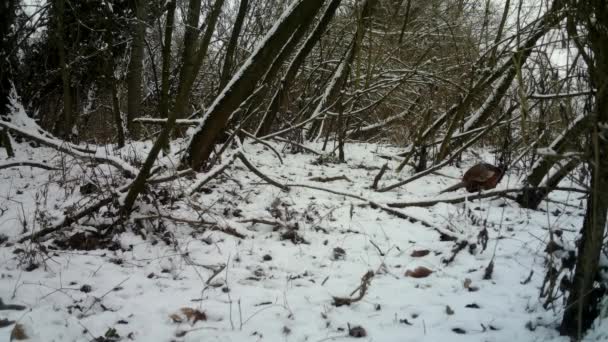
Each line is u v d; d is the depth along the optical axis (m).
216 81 11.37
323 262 3.97
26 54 9.04
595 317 2.78
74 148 6.48
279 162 7.59
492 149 9.35
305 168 7.34
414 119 9.84
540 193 5.48
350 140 10.05
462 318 3.09
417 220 5.09
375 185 6.41
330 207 5.44
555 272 3.13
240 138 7.98
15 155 7.07
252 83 5.44
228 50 8.16
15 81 8.92
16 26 9.03
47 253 3.71
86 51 9.31
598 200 2.56
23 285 3.21
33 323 2.77
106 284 3.37
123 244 4.07
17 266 3.51
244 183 6.14
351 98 7.87
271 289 3.46
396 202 5.57
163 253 3.96
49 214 4.54
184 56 8.68
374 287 3.54
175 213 4.70
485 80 7.50
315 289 3.46
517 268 3.87
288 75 8.58
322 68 10.57
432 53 11.14
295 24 5.33
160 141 4.12
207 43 4.05
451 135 7.44
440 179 7.22
